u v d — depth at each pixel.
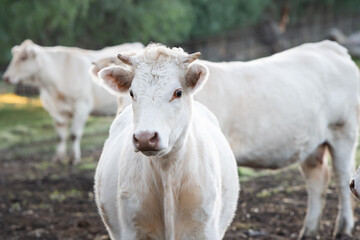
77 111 14.76
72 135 14.63
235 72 7.61
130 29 27.55
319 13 50.69
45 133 18.95
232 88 7.42
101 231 8.86
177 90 4.71
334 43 8.92
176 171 4.89
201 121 5.53
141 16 26.95
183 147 4.89
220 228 5.53
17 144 17.34
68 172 13.58
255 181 11.64
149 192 4.96
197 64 4.74
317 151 8.41
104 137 17.78
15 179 12.94
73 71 14.88
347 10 51.59
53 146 17.00
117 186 5.28
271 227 8.75
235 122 7.40
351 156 8.45
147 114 4.57
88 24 27.19
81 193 11.49
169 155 4.84
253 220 9.11
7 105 25.02
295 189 10.95
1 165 14.65
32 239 8.55
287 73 7.99
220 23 39.03
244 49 39.00
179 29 30.06
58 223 9.34
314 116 8.04
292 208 9.70
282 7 46.91
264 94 7.61
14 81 15.00
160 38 28.70
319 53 8.57
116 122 6.03
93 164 14.27
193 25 38.00
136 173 5.02
